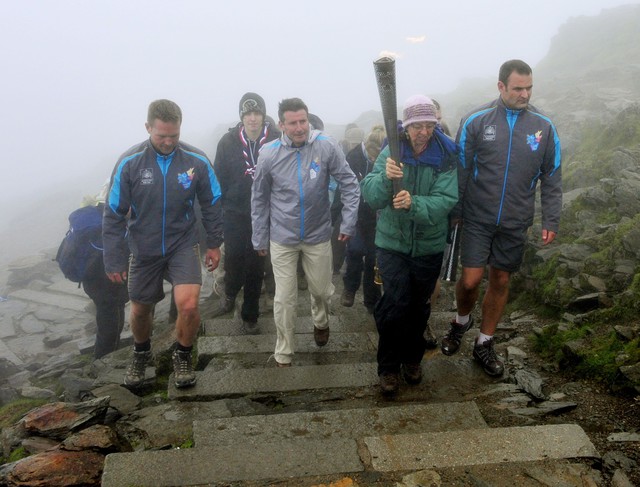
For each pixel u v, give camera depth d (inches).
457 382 171.9
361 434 140.9
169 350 218.5
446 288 268.7
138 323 186.7
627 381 145.0
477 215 165.0
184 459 124.5
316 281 189.2
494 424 144.0
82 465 126.3
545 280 228.1
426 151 148.6
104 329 273.1
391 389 165.6
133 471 121.3
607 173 292.7
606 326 175.9
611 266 209.5
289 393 175.2
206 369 201.0
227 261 248.4
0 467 128.9
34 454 134.3
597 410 143.0
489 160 160.9
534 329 196.9
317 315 198.4
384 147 152.3
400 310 156.3
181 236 176.4
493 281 170.9
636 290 181.5
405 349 167.6
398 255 156.7
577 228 250.1
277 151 177.6
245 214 232.4
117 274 176.4
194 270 175.8
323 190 179.8
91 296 266.1
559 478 115.9
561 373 167.6
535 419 143.7
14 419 226.4
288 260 183.6
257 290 226.7
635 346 155.5
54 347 392.5
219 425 145.3
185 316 171.9
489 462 121.6
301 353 209.6
